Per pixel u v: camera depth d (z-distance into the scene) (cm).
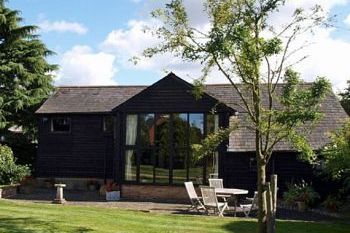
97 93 3269
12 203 1855
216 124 2483
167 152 2547
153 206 2178
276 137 1101
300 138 1069
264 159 1086
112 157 3081
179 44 1088
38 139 3216
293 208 2181
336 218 1891
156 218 1609
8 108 3412
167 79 2575
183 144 2528
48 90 3556
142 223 1496
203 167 2488
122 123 2625
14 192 2591
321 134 2506
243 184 2552
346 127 2059
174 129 2550
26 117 3556
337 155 1848
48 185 3128
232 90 2903
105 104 3138
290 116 1010
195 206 2016
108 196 2417
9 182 2616
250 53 1002
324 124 2575
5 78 3425
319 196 2225
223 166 2478
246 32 990
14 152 3522
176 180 2520
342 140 1909
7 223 1400
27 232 1292
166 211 1988
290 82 1073
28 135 3584
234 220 1656
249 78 1062
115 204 2230
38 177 3183
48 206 1817
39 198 2405
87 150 3136
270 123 1055
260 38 1016
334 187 2419
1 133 3519
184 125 2536
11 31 3462
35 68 3541
